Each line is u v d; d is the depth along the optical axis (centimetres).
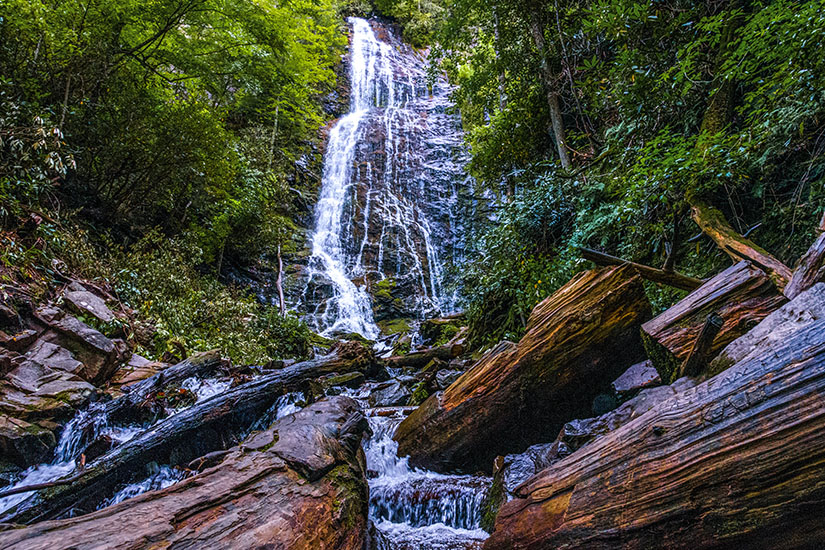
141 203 863
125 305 616
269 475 226
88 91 730
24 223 553
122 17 801
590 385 299
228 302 830
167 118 782
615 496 172
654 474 161
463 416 335
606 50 735
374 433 408
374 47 2480
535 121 858
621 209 475
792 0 321
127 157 772
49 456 355
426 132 2030
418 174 1816
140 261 730
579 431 257
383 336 1218
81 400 400
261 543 176
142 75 894
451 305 1431
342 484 247
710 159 383
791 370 140
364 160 1827
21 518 259
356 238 1562
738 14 403
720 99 453
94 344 461
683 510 149
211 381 508
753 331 192
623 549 164
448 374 553
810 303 178
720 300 244
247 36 940
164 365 536
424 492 317
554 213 651
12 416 357
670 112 524
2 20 568
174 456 350
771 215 393
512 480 271
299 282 1313
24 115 563
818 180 359
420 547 267
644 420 178
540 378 304
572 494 192
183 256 858
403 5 2634
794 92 332
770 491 131
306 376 519
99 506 293
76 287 541
